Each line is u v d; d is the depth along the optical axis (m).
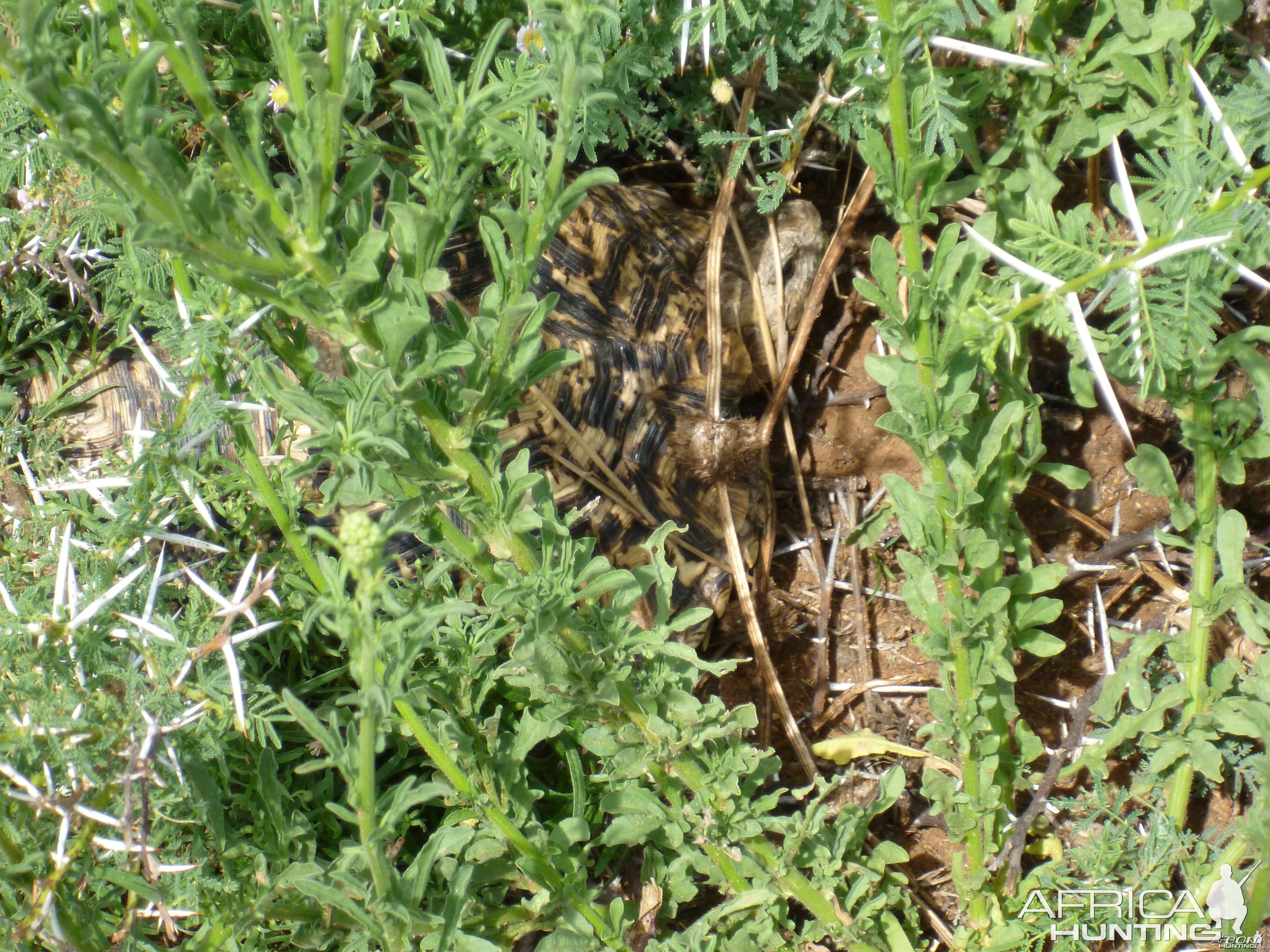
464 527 2.44
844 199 3.22
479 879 2.17
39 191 2.16
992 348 2.08
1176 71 2.21
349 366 1.82
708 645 3.01
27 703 1.78
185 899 1.90
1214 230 1.85
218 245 1.25
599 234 2.85
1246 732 2.16
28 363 2.53
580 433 2.65
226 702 1.86
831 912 2.31
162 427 1.91
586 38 1.41
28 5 1.07
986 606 2.14
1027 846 2.70
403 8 2.42
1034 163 2.41
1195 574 2.37
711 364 2.86
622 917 2.30
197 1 1.41
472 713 2.20
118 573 1.98
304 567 2.01
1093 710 2.39
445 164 1.50
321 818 2.31
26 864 1.74
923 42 2.00
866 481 3.20
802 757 2.85
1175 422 3.07
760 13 2.50
